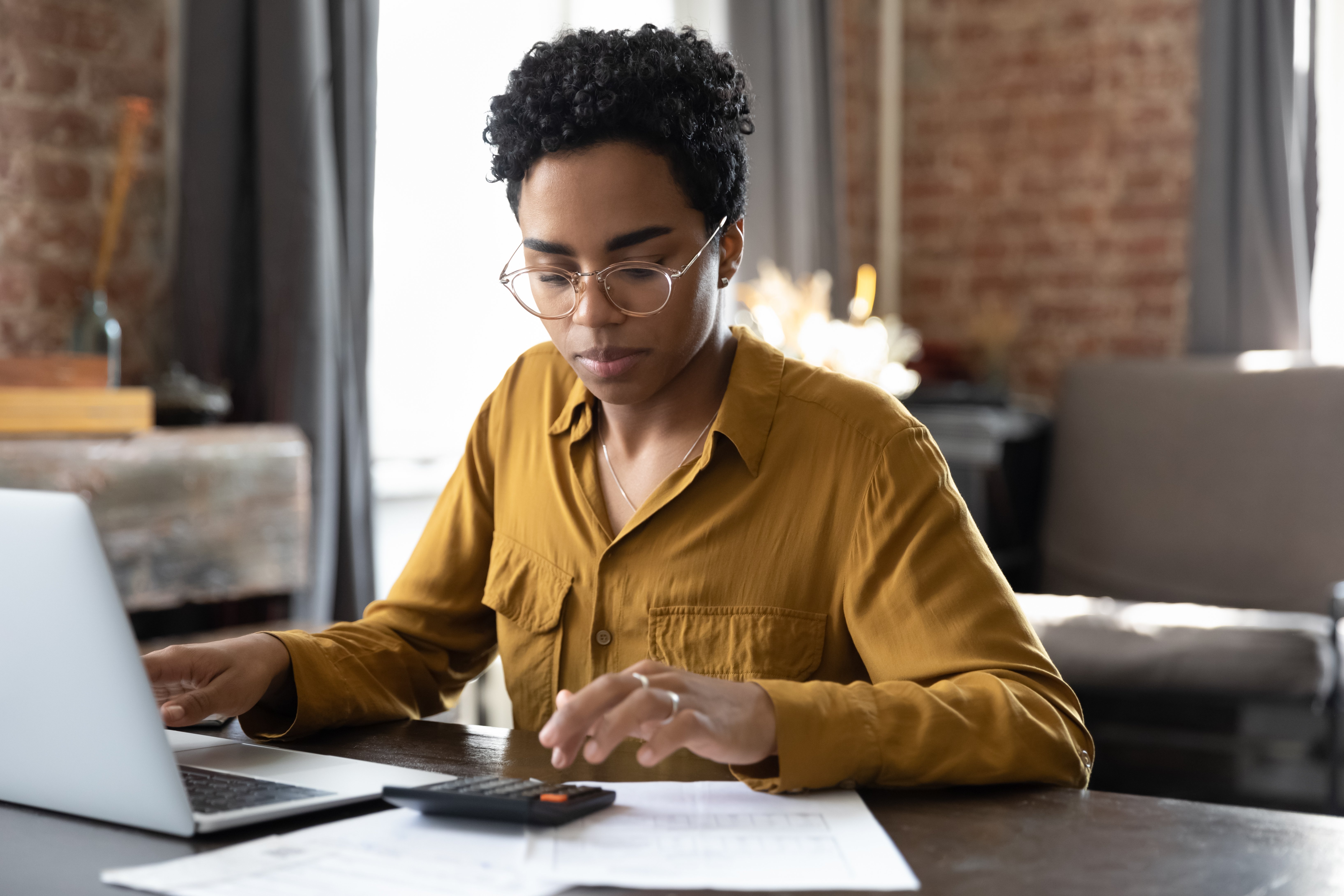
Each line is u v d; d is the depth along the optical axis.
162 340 2.54
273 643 1.06
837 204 3.71
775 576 1.06
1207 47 3.51
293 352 2.36
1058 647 2.56
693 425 1.11
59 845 0.76
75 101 2.40
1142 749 2.58
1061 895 0.68
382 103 2.84
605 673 1.10
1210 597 3.14
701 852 0.73
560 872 0.70
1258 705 2.49
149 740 0.76
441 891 0.67
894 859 0.73
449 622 1.23
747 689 0.86
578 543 1.13
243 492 2.12
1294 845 0.76
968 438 3.30
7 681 0.79
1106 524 3.31
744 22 3.37
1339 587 2.58
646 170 0.96
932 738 0.87
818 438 1.08
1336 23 3.64
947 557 1.01
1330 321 3.65
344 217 2.47
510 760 0.97
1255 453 3.17
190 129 2.37
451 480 1.27
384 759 0.98
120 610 0.74
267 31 2.35
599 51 0.97
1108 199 3.89
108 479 1.94
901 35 4.19
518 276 1.01
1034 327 4.02
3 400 1.94
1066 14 3.93
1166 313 3.82
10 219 2.31
